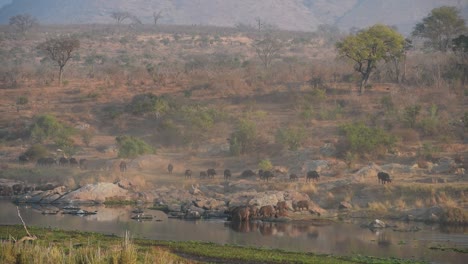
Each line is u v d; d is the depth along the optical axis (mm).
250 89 96062
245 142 65438
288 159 61500
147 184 57156
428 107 77000
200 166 63438
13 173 63500
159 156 66438
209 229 41000
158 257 27047
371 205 46688
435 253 33281
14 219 44438
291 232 39938
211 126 73438
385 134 60656
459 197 46000
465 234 38844
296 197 48625
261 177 55031
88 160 67562
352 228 41312
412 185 47969
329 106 81438
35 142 77250
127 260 24859
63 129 78562
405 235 38688
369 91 89625
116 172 60594
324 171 56000
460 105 78562
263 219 44594
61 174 62250
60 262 24953
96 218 45281
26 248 25797
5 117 87938
